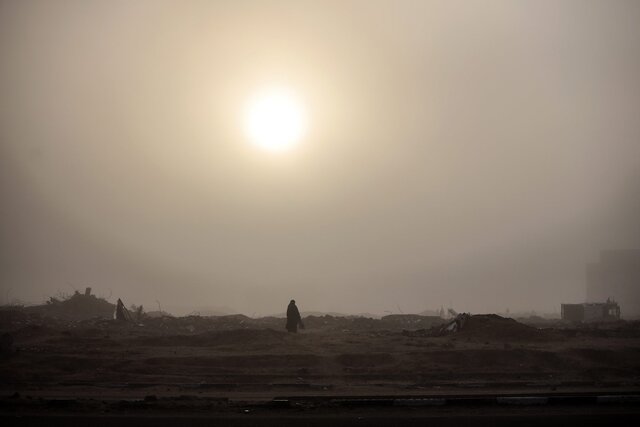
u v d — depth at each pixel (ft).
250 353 80.12
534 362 76.23
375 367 74.23
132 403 51.06
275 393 59.98
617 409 49.90
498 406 51.11
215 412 48.39
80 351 82.53
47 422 44.34
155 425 43.52
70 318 152.35
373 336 100.37
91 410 48.98
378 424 44.09
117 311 132.77
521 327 96.58
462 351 78.07
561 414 47.62
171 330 118.83
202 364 74.74
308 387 63.57
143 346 88.94
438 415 47.42
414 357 76.95
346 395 57.47
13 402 51.06
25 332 99.40
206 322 129.70
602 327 134.72
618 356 79.00
